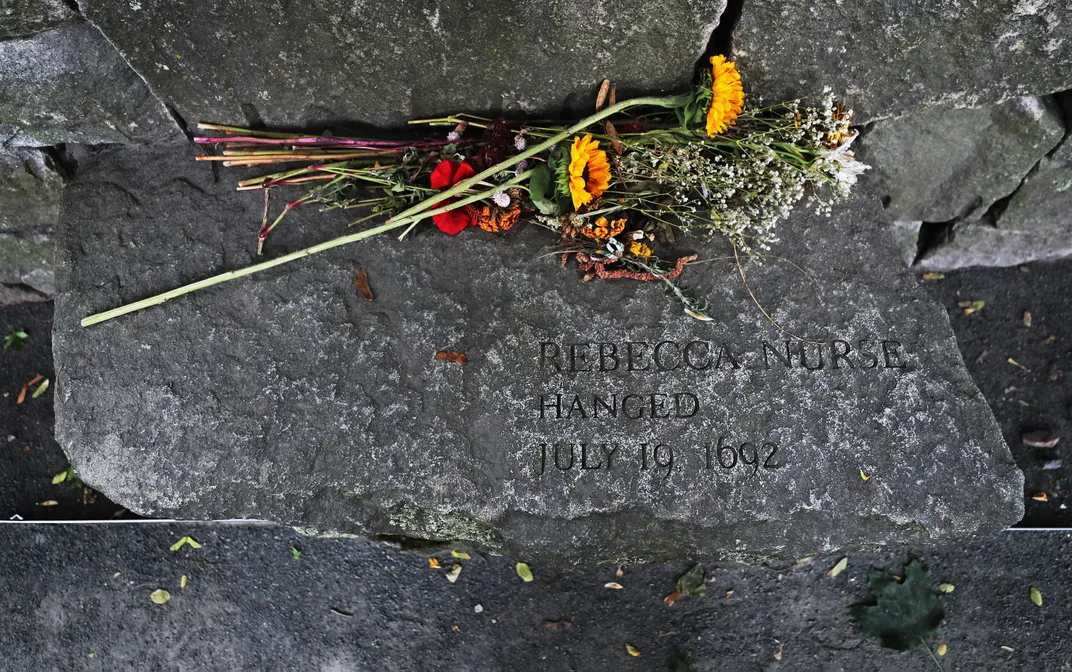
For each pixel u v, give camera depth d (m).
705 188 1.32
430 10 1.25
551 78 1.33
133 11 1.24
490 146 1.33
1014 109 1.45
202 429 1.31
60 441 1.31
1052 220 1.61
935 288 1.70
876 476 1.29
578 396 1.30
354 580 1.57
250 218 1.38
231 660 1.54
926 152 1.51
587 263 1.34
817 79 1.35
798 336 1.32
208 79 1.32
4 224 1.55
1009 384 1.65
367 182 1.38
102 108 1.35
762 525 1.28
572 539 1.28
